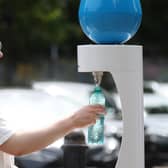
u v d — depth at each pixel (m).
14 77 42.19
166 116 19.84
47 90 18.77
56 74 45.28
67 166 8.68
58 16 37.62
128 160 7.04
